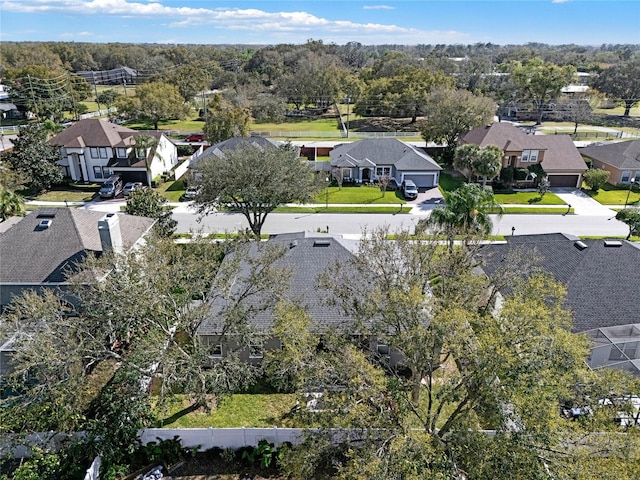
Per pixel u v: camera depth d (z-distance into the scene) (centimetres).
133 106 8406
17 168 4719
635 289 2277
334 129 8944
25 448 1783
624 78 10306
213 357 2292
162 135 5550
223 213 4475
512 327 1324
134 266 1825
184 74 11000
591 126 9225
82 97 10775
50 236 2545
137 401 1783
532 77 10006
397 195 4956
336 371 1515
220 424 1950
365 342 2109
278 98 10038
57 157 5009
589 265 2420
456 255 1916
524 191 5069
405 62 12925
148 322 1906
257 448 1775
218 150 5191
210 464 1781
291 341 1619
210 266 2128
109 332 1791
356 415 1382
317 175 3759
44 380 1723
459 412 1497
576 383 1395
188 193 4622
